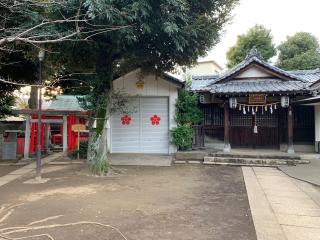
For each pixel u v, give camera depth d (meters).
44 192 8.83
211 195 8.51
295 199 8.21
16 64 14.91
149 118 16.47
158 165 13.44
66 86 18.42
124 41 10.23
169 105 16.19
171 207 7.34
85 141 16.38
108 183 9.97
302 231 5.89
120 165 13.36
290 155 14.12
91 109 12.12
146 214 6.80
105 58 11.75
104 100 11.76
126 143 16.56
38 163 10.73
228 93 14.37
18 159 15.97
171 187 9.43
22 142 18.00
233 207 7.36
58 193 8.68
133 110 16.30
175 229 5.89
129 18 8.70
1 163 14.63
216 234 5.65
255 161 13.77
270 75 15.93
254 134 16.91
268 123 16.83
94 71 12.47
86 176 11.15
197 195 8.49
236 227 6.02
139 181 10.28
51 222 6.26
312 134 16.30
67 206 7.38
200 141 16.59
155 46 11.22
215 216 6.68
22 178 11.05
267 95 14.69
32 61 14.37
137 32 9.83
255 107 15.14
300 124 16.48
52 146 20.64
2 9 8.75
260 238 5.42
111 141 16.53
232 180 10.58
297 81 15.45
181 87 15.99
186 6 10.35
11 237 5.48
